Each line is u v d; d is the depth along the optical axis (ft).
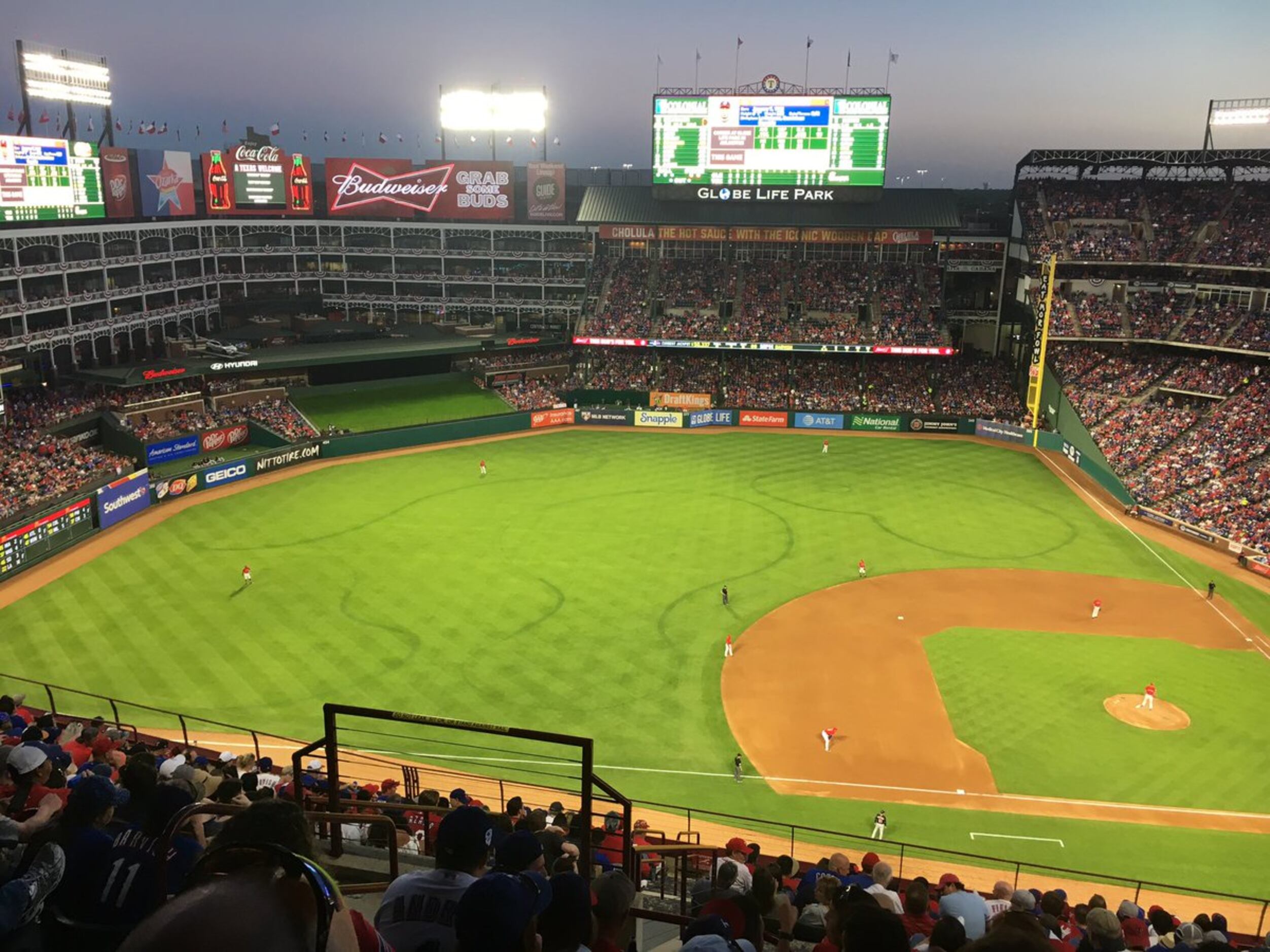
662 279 333.01
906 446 281.74
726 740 129.59
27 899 18.02
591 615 165.37
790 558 193.77
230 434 260.01
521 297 348.38
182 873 20.72
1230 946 35.17
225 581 176.76
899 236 310.86
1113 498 236.43
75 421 232.73
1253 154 289.33
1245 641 158.71
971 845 107.96
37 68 252.42
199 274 322.14
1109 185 311.47
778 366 321.11
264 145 328.70
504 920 14.84
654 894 59.26
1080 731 131.23
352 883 32.12
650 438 288.51
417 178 334.24
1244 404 244.83
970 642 157.89
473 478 245.24
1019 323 309.83
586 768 28.19
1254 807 114.73
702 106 305.73
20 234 241.14
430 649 151.53
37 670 142.00
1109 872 103.04
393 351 297.33
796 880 68.49
